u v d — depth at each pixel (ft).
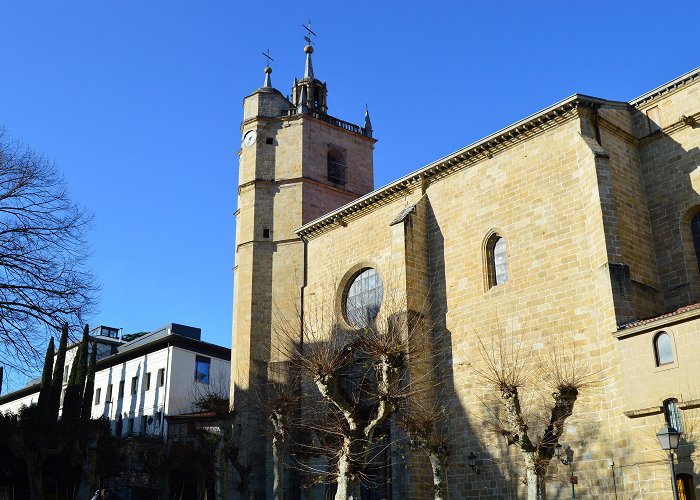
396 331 101.81
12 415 152.35
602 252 92.38
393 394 86.58
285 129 165.27
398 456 108.47
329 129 169.37
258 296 150.51
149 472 164.25
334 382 86.74
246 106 169.99
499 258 110.11
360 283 134.92
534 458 77.15
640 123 107.96
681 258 97.55
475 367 106.32
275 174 161.58
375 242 132.77
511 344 102.17
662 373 79.97
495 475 98.68
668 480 77.61
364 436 84.43
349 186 168.66
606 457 86.07
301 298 146.51
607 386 88.07
